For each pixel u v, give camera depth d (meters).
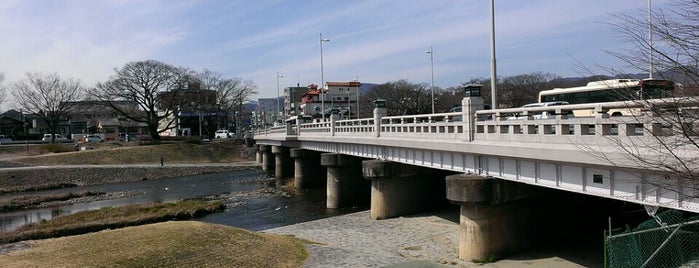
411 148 30.33
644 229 17.28
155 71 98.81
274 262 20.81
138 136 126.62
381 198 35.38
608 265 16.55
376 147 36.75
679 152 11.80
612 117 15.20
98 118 144.75
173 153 91.06
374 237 29.38
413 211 36.16
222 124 139.50
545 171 19.42
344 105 150.88
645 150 13.37
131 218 39.62
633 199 15.41
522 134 19.88
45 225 36.97
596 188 16.91
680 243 17.59
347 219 35.69
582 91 38.84
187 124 134.62
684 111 10.05
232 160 96.00
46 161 77.75
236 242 22.92
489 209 22.97
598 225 27.70
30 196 54.91
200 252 20.61
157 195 56.25
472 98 23.31
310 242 26.86
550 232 25.27
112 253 19.58
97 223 37.22
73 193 56.47
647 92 10.94
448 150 24.64
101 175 70.88
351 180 45.56
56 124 113.50
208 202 47.69
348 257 22.44
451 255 24.53
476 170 24.05
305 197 51.56
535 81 97.44
